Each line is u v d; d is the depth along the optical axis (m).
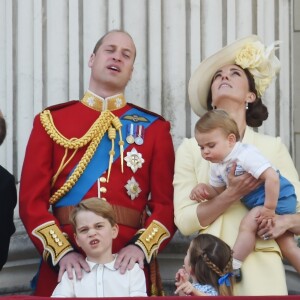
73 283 17.27
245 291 17.28
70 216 17.45
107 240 17.25
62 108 18.88
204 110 19.08
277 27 21.25
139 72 20.61
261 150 18.17
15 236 19.89
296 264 17.56
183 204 18.00
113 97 18.94
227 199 17.45
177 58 20.66
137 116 18.94
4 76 20.39
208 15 20.80
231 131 17.28
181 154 18.31
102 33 20.53
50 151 18.47
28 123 20.38
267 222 17.31
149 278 18.09
